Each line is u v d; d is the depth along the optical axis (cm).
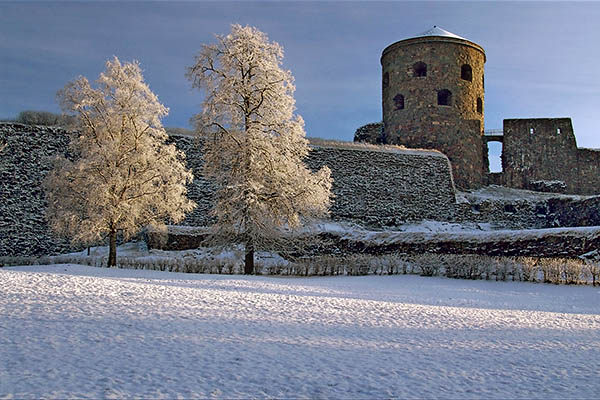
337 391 480
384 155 3566
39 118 3139
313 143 3566
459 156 4225
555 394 488
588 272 1812
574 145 4331
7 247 2683
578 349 688
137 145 1984
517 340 739
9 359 525
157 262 2058
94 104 1977
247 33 1930
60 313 747
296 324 782
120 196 1947
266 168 1905
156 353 573
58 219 1906
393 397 468
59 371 496
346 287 1506
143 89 2045
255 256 2498
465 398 471
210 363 548
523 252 2256
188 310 840
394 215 3450
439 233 2519
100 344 596
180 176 2180
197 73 1948
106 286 1060
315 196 1911
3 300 815
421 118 4247
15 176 2806
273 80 1909
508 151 4394
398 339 712
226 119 1922
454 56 4312
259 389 477
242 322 772
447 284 1781
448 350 658
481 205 3688
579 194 4278
